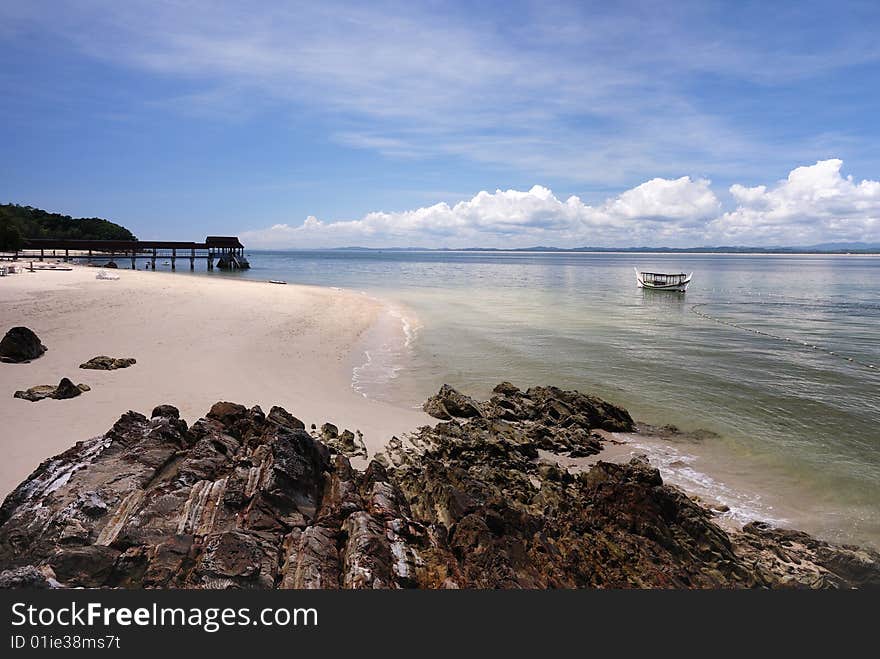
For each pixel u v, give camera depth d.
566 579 9.16
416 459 14.15
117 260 128.12
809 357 28.47
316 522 9.66
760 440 16.95
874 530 11.95
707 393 21.59
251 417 14.00
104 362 19.75
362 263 177.50
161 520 8.97
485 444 14.97
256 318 33.31
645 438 17.17
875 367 26.33
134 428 11.99
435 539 9.59
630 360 26.97
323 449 11.85
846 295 68.62
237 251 111.31
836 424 18.33
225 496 9.66
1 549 8.23
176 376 19.23
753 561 10.50
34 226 133.12
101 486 9.61
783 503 13.13
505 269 146.75
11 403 15.29
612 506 11.33
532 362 26.08
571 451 15.98
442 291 66.38
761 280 101.31
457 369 24.45
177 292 43.50
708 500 13.22
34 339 20.42
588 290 73.31
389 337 31.64
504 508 10.41
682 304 56.84
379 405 18.80
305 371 22.19
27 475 11.10
